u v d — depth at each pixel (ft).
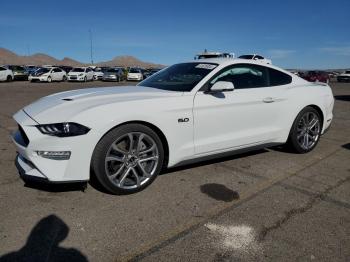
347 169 15.10
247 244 9.02
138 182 11.95
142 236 9.25
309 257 8.52
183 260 8.27
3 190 11.84
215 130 13.58
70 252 8.45
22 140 11.41
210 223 10.04
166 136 12.26
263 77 15.64
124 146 11.68
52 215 10.20
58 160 10.58
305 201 11.69
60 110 11.11
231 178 13.62
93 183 12.58
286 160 16.15
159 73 16.19
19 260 8.09
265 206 11.24
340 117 31.27
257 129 15.05
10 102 38.93
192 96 12.94
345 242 9.21
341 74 134.21
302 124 16.96
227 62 14.61
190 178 13.48
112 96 12.22
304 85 17.17
